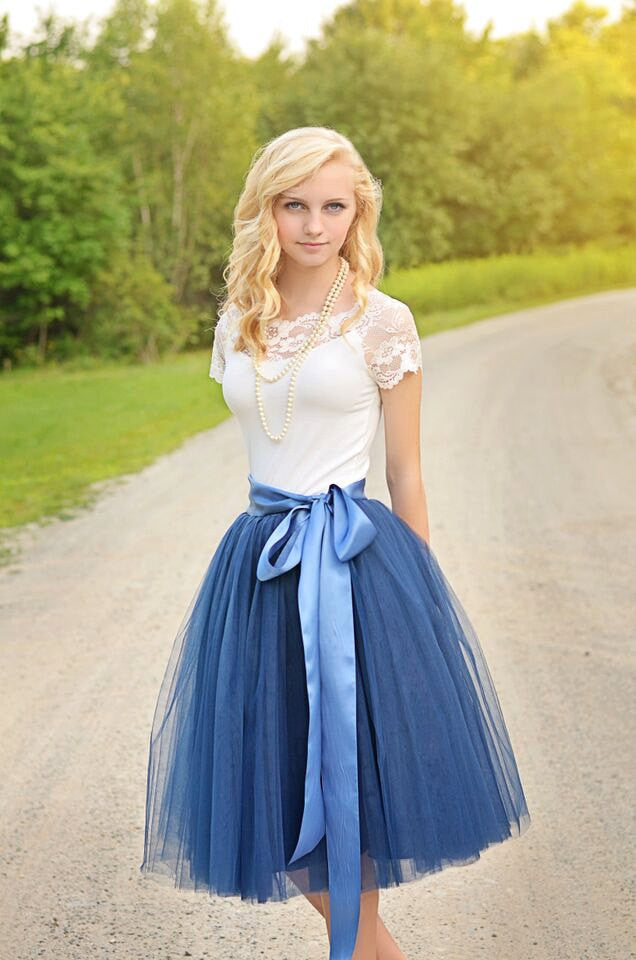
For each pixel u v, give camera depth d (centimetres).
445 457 956
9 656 500
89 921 288
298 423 232
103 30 3184
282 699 227
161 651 496
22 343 2841
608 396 1320
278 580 229
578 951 269
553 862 312
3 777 375
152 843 242
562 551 647
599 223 5006
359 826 222
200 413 1357
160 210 3225
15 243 2600
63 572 644
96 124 2867
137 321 2828
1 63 2786
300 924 287
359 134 4062
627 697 430
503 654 481
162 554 674
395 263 3912
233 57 3262
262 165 230
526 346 2025
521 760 377
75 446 1140
